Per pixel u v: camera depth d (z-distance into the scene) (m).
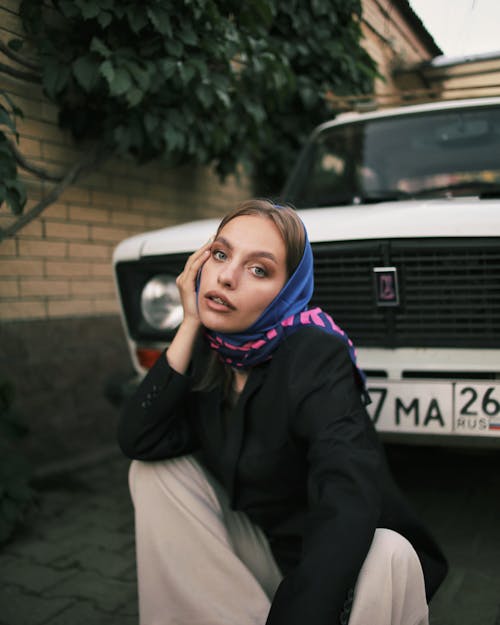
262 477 1.32
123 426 1.40
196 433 1.47
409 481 2.88
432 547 1.39
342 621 1.11
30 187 2.96
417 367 1.98
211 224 2.38
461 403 1.91
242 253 1.22
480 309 1.93
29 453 3.03
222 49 2.99
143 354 2.34
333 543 1.07
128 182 3.59
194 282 1.38
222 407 1.43
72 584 2.04
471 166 2.67
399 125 2.97
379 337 2.03
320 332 1.31
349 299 2.04
